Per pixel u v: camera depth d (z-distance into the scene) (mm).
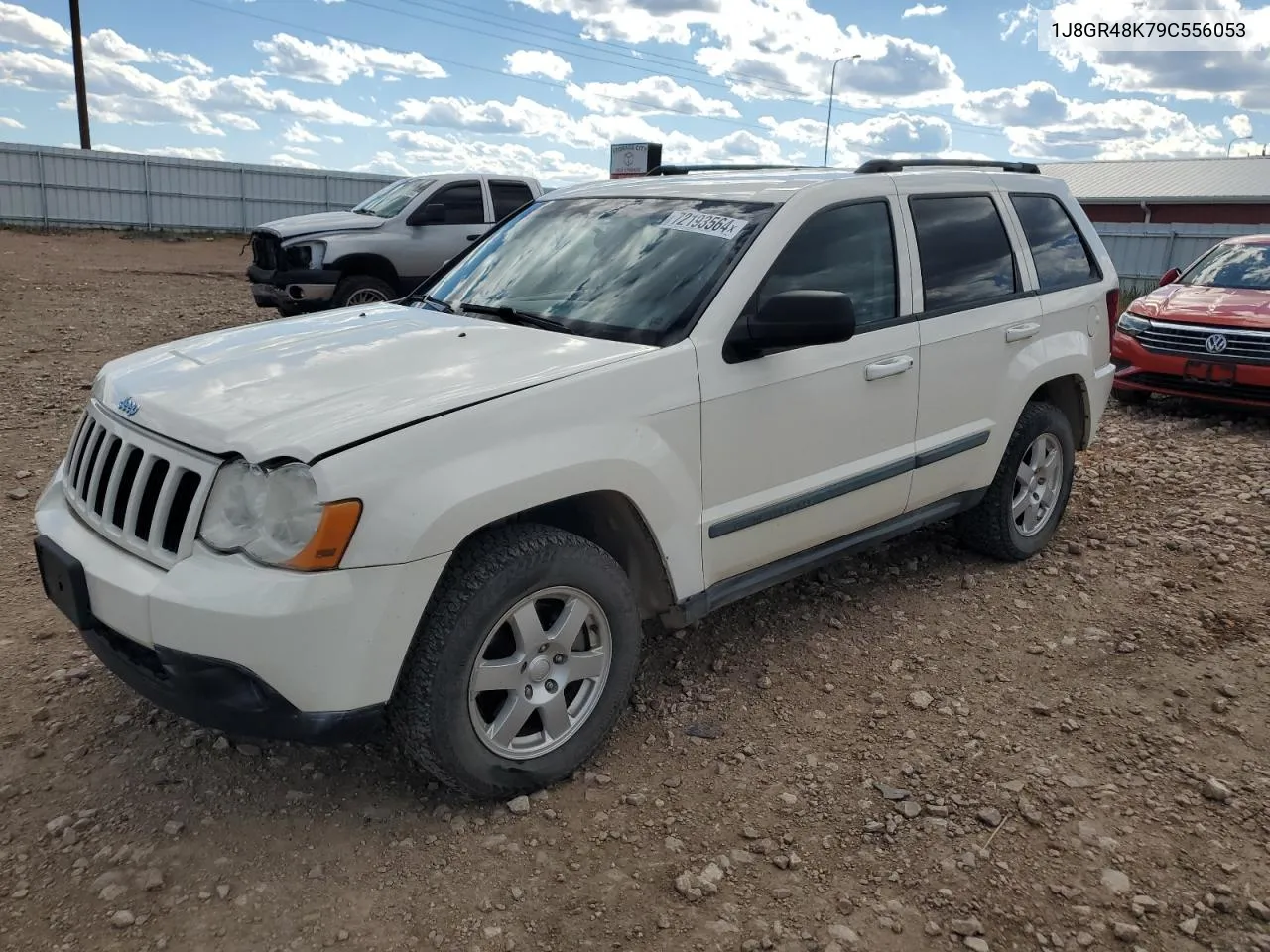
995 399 4535
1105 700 3736
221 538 2629
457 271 4355
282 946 2467
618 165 19906
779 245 3643
